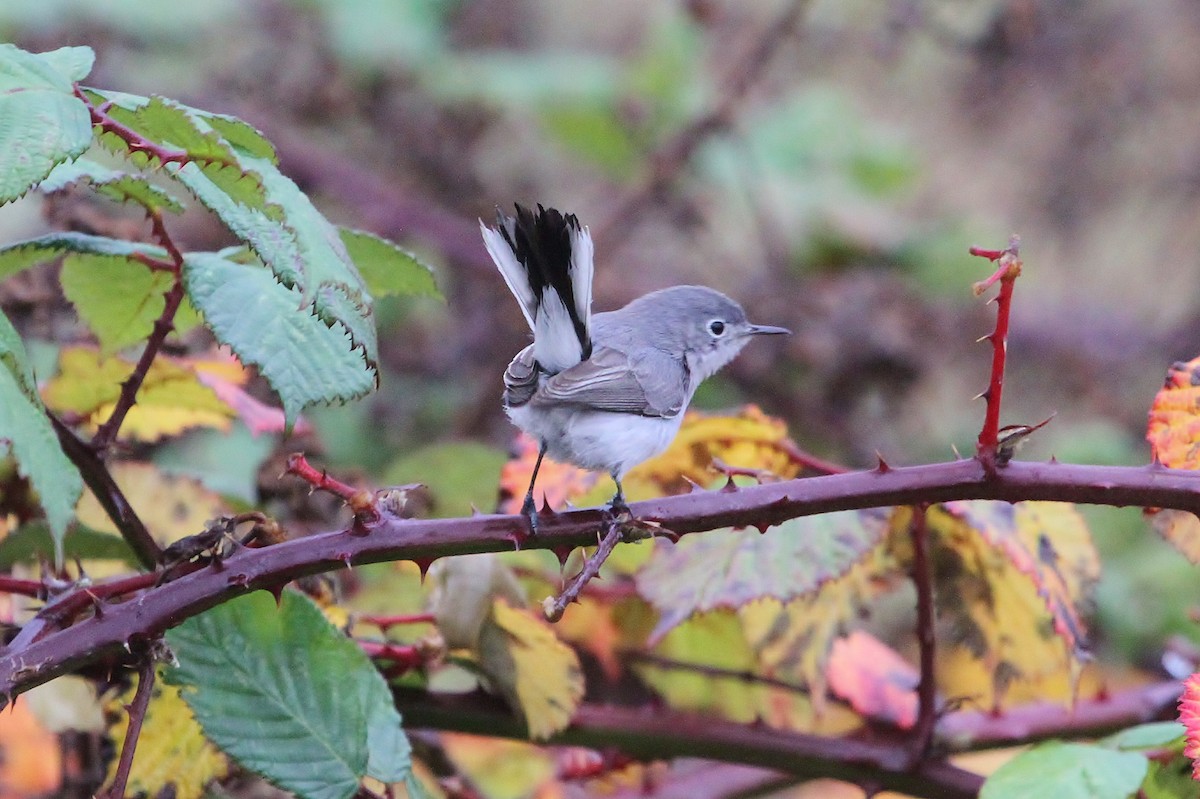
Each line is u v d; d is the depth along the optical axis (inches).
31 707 258.4
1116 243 652.7
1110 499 209.9
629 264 536.4
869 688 302.2
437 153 542.3
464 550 207.0
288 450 307.1
